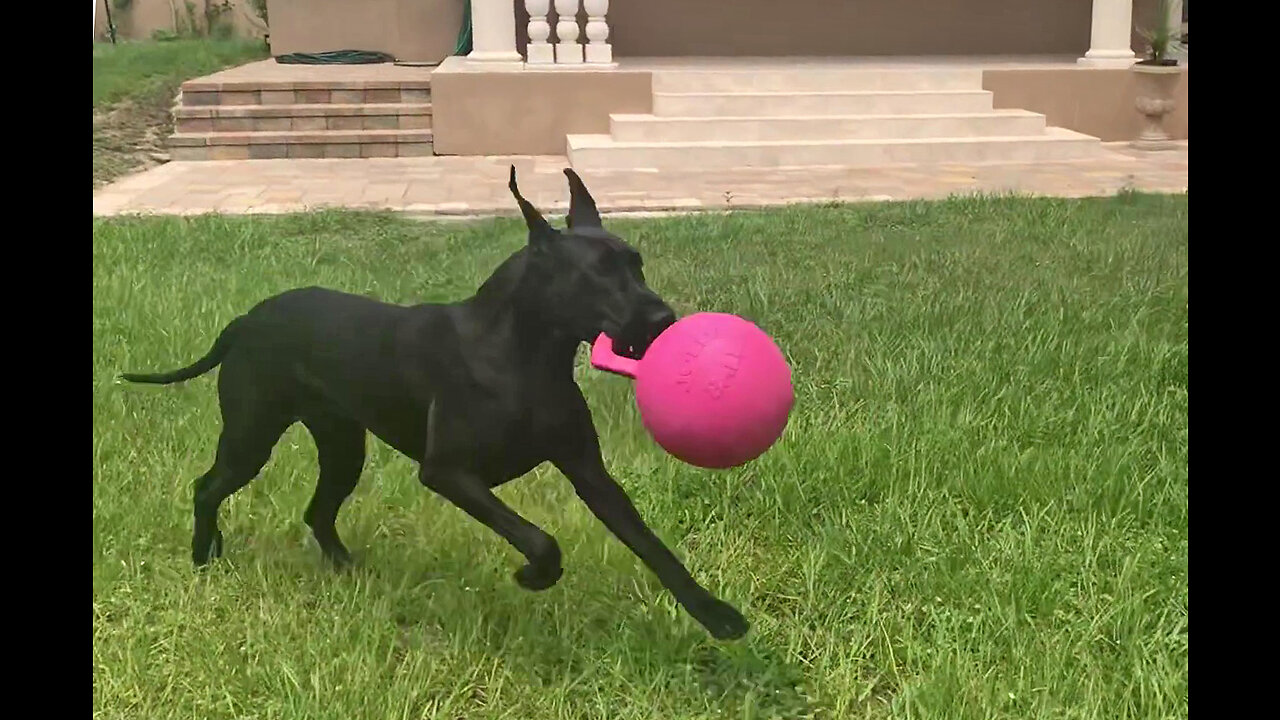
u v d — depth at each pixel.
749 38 16.08
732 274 9.94
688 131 13.70
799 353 8.20
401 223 11.23
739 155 13.54
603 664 4.45
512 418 4.15
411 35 16.16
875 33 16.20
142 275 9.75
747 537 5.53
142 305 9.02
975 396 7.17
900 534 5.41
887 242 10.62
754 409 3.88
